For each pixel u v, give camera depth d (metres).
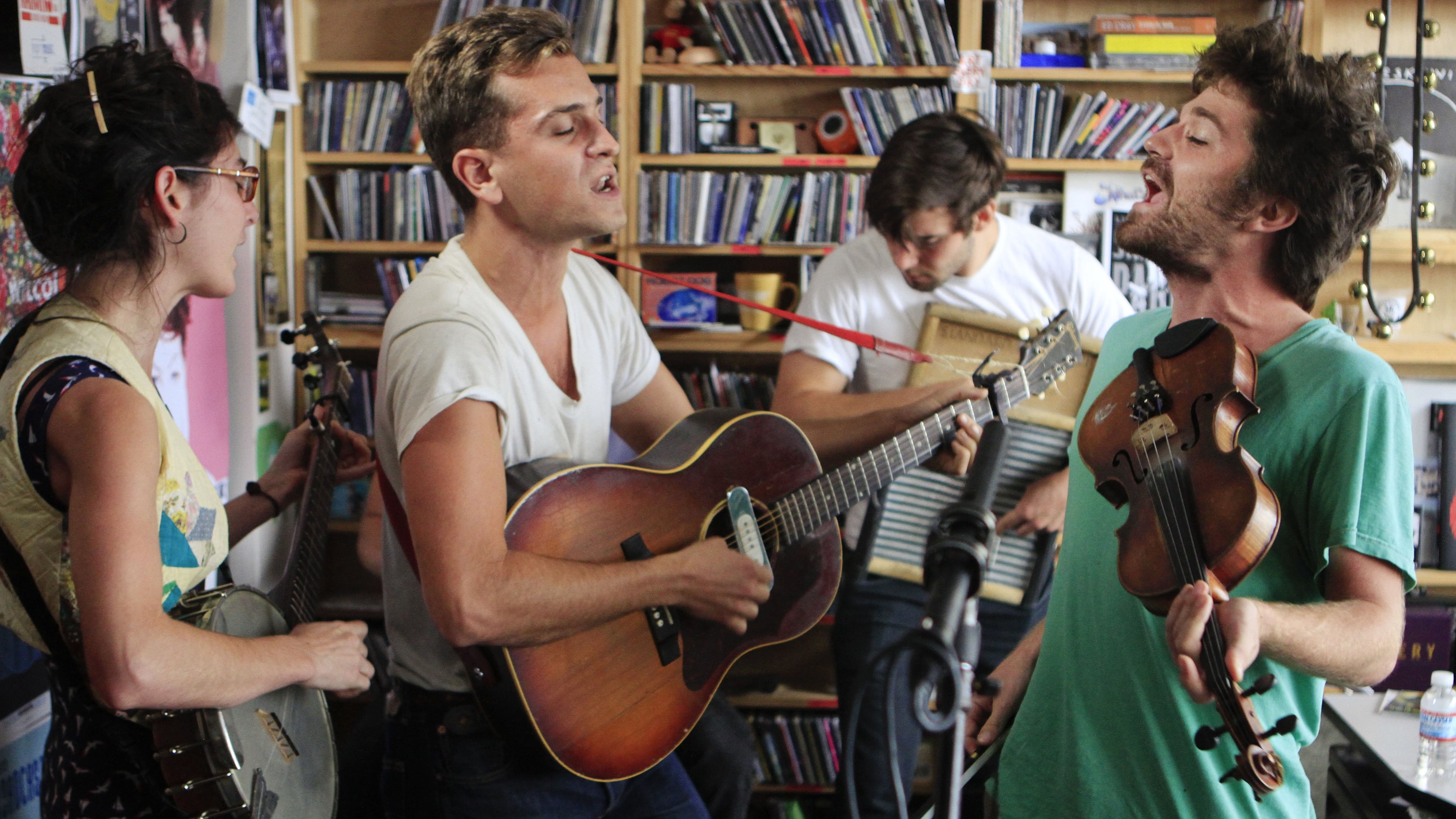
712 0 2.94
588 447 1.52
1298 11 2.88
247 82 2.73
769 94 3.15
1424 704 1.71
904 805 0.73
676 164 2.99
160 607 1.08
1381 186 1.06
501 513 1.25
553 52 1.33
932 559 0.80
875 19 2.89
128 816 1.18
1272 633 0.90
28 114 1.15
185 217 1.18
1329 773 1.91
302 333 1.84
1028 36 3.07
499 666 1.30
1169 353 1.08
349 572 3.22
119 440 1.06
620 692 1.41
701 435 1.59
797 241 2.99
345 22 3.19
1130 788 1.09
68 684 1.16
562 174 1.32
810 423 1.96
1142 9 3.07
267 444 2.90
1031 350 1.80
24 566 1.12
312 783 1.39
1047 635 1.24
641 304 3.02
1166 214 1.12
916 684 0.73
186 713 1.14
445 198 3.02
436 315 1.28
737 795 1.82
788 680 3.16
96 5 2.03
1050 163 2.92
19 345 1.15
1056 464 2.13
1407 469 0.99
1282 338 1.09
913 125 2.18
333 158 3.03
